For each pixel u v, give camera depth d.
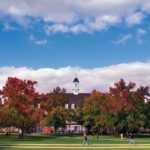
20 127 112.56
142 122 121.12
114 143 80.38
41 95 117.38
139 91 123.94
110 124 124.50
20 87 111.75
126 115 121.94
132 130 121.94
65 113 156.50
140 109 123.00
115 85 126.12
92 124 146.12
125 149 60.44
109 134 153.38
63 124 156.50
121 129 123.25
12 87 110.88
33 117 111.12
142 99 123.88
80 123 163.88
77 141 87.94
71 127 191.50
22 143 76.75
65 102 175.62
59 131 187.25
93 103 145.25
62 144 73.88
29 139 98.31
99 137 121.50
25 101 111.69
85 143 74.94
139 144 76.38
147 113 124.25
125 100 123.00
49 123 154.75
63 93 175.25
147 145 72.44
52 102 170.25
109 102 126.06
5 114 105.19
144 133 159.38
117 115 122.50
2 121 105.50
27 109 110.19
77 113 161.12
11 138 104.62
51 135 137.75
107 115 126.62
